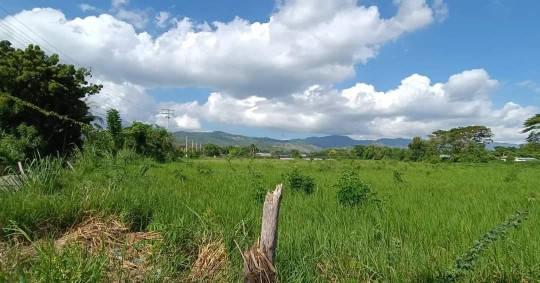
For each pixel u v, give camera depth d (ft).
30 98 94.38
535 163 122.52
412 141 222.48
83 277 15.66
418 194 44.83
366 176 74.28
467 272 17.80
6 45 100.73
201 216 25.21
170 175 60.59
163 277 17.63
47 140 95.04
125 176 44.19
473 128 278.05
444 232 24.81
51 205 24.38
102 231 22.33
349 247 21.65
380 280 18.90
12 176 33.24
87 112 110.22
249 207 31.60
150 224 23.59
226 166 103.65
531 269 17.85
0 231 21.98
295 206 33.68
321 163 117.91
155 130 130.52
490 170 98.68
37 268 15.67
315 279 19.26
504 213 30.86
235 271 18.90
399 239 22.59
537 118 217.97
